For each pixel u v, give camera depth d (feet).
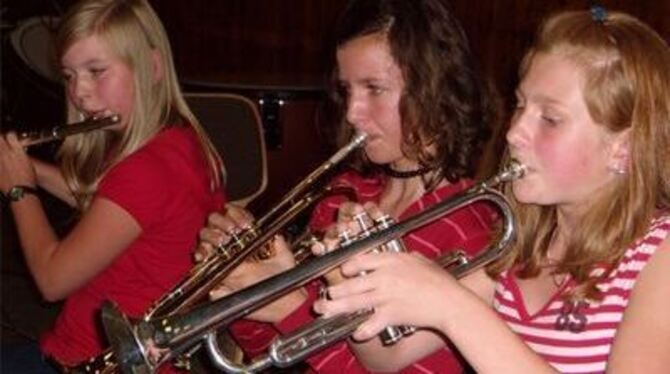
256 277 5.41
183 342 4.40
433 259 4.85
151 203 6.40
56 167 7.68
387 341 4.56
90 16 6.73
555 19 4.46
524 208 4.76
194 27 17.79
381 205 5.70
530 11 12.56
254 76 14.05
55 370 6.88
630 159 4.33
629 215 4.37
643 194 4.36
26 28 12.90
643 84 4.25
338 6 15.56
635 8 11.44
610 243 4.40
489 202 5.07
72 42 6.76
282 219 5.55
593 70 4.21
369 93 5.31
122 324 4.48
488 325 3.99
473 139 5.44
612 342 4.33
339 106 5.80
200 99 9.66
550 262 4.72
